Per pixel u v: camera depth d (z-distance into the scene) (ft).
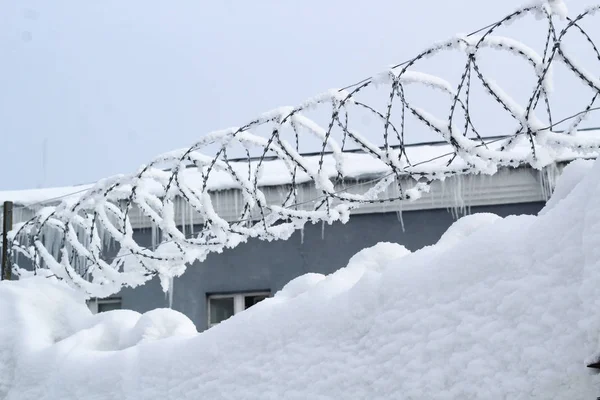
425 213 32.09
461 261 12.05
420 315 12.19
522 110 15.56
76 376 16.76
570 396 10.00
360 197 18.02
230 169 18.88
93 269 22.45
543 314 10.63
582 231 10.59
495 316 11.21
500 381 10.73
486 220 14.71
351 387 12.67
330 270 32.40
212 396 14.43
